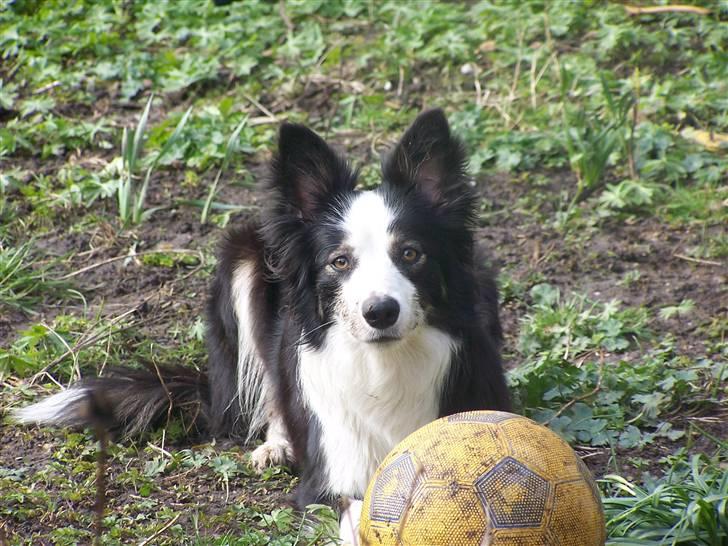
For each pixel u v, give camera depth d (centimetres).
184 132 1191
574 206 1068
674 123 1205
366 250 623
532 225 1052
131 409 749
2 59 1396
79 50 1405
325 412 652
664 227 1039
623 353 836
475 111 1222
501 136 1173
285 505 645
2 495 629
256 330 760
